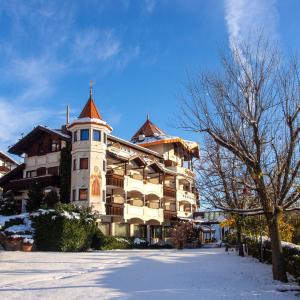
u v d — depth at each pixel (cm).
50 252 3203
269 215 1499
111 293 1208
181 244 4431
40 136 4703
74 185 4200
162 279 1538
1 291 1236
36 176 4534
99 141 4306
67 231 3397
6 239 3284
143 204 5066
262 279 1540
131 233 5109
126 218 4688
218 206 1656
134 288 1313
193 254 3103
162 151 5988
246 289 1307
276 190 1462
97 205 4156
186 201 6066
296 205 1652
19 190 4572
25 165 4800
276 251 1497
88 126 4275
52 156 4566
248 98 1501
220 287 1349
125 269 1898
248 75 1518
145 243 4762
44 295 1166
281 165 1472
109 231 4672
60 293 1203
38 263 2180
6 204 4369
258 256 2472
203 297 1153
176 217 5756
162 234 5675
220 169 1642
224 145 1506
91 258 2570
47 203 4019
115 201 4666
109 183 4475
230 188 1673
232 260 2461
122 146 5078
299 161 1402
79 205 3941
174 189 5825
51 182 4303
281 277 1480
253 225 2548
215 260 2462
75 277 1598
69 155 4338
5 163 6462
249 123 1480
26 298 1116
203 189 1683
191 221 5253
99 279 1530
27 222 3634
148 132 6397
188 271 1817
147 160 5262
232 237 4262
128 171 4984
